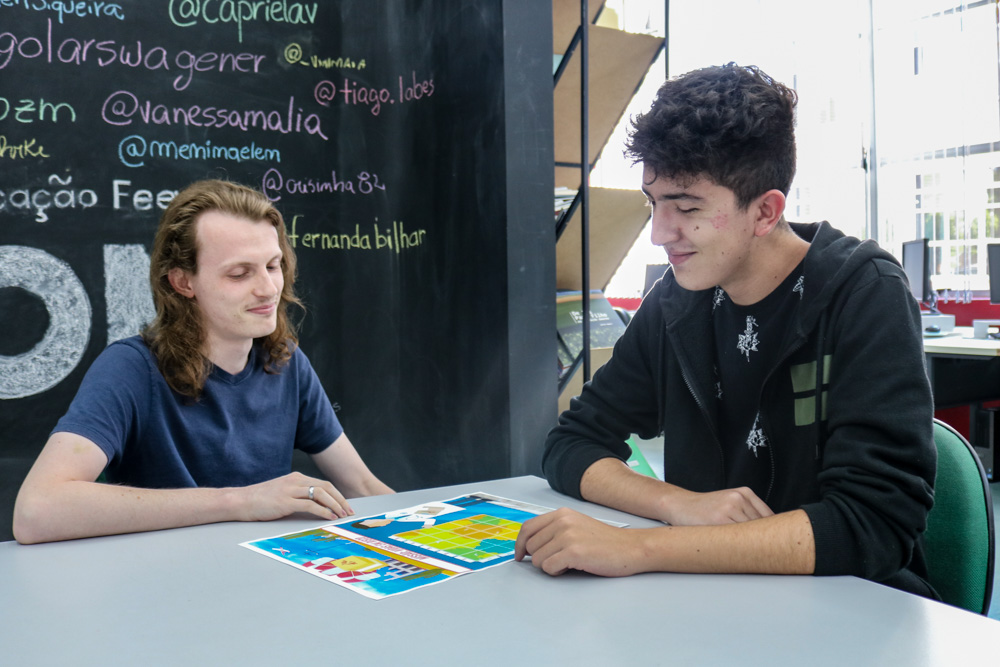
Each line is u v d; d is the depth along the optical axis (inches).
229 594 27.8
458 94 85.1
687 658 22.0
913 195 193.9
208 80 85.0
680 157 34.6
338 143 91.2
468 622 24.9
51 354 79.2
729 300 43.1
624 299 225.5
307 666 21.9
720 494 35.7
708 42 210.5
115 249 81.5
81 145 79.7
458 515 38.7
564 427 46.5
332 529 36.4
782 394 40.8
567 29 91.5
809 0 203.5
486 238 83.3
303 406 56.5
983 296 184.5
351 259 91.5
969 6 183.5
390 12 90.0
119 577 30.0
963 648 22.7
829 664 21.6
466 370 86.3
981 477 39.2
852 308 36.9
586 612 25.8
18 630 24.9
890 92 195.9
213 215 48.5
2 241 77.0
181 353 48.6
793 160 37.2
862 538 30.4
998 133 181.3
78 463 41.3
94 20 79.7
